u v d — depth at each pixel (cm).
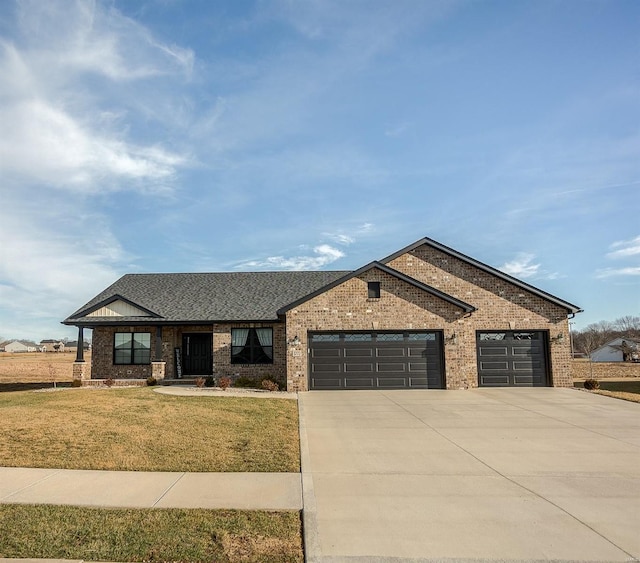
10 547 493
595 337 6731
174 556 478
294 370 1830
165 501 626
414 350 1880
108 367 2214
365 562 468
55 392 1752
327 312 1873
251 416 1238
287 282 2506
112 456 835
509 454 877
